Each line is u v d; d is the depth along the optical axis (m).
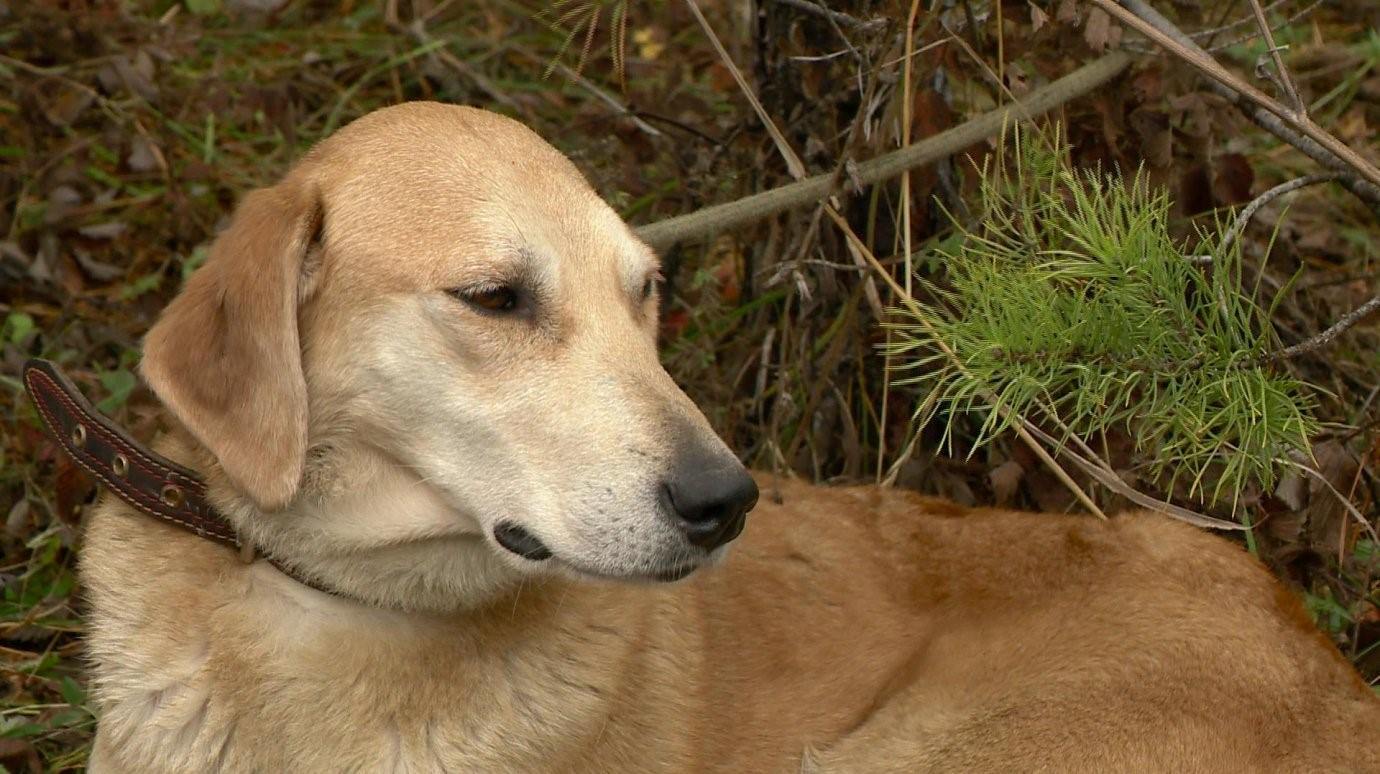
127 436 1.92
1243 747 1.96
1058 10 2.15
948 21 2.19
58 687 2.16
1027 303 1.99
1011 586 2.05
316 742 1.90
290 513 1.90
